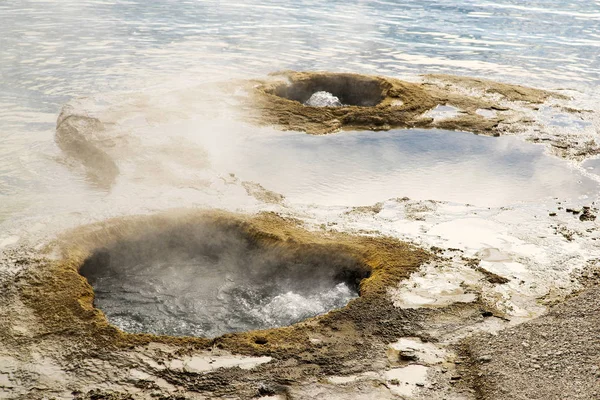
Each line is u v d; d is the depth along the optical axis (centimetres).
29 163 968
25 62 1497
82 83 1354
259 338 558
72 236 723
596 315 580
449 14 2317
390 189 911
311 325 577
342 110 1210
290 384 497
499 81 1481
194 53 1647
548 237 759
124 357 528
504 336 552
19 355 526
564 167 995
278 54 1670
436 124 1168
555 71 1578
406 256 700
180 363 523
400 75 1496
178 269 723
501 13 2352
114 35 1811
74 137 1042
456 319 582
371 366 518
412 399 479
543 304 611
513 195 895
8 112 1175
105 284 687
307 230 762
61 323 570
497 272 672
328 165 984
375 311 595
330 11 2327
